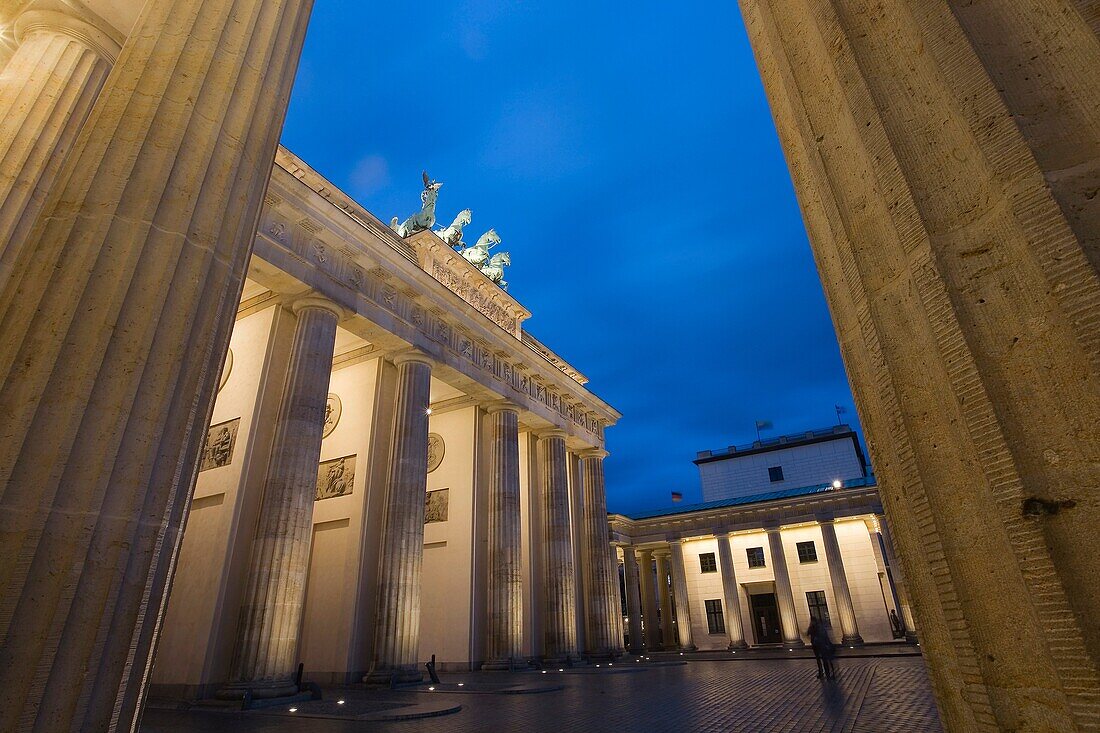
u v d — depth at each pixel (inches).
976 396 103.0
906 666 977.5
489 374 1384.1
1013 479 95.3
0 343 202.8
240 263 264.2
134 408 205.6
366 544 1066.1
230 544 818.8
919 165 126.0
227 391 962.7
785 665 1156.5
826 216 154.9
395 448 1099.9
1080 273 95.0
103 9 480.4
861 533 2128.4
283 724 529.7
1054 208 101.2
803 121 168.4
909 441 118.7
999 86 116.5
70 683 174.1
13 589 170.9
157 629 208.7
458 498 1380.4
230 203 259.8
